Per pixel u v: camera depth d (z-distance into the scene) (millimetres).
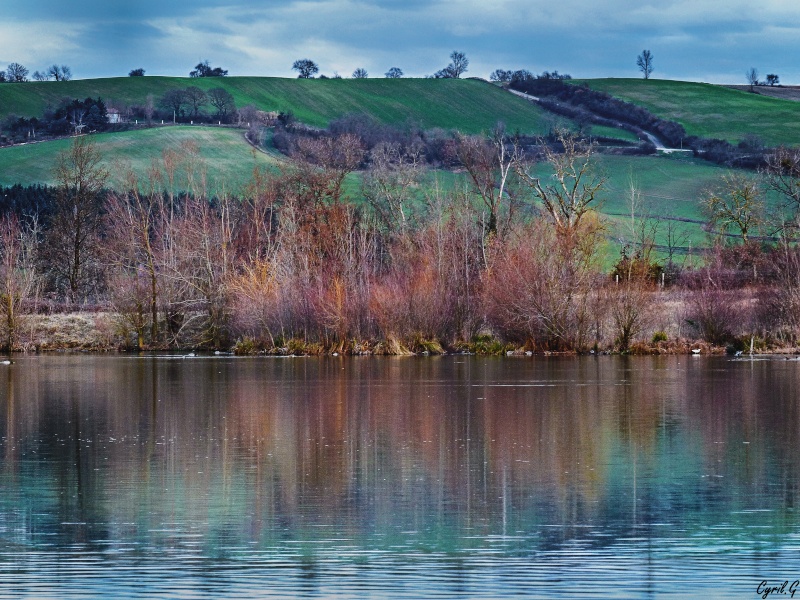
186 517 28797
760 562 24859
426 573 24234
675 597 22719
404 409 50094
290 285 90625
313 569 24500
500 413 48438
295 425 44781
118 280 96688
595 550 25797
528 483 32625
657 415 47375
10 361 81188
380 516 28812
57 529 27688
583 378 65875
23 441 40656
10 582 23703
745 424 44469
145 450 38594
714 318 87438
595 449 38438
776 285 88688
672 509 29312
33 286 108312
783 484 32312
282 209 103125
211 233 96938
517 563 24875
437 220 98250
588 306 86500
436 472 34344
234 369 74500
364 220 110438
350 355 87750
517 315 86500
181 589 23266
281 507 29859
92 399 54688
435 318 88750
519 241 90312
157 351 95625
